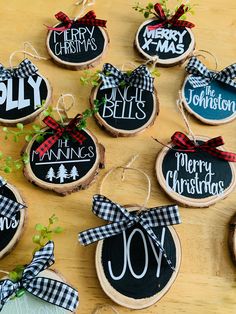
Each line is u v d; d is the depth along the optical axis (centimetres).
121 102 39
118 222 32
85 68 41
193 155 36
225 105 40
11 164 36
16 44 42
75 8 45
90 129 38
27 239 33
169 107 40
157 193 36
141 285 31
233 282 33
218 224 35
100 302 31
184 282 32
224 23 45
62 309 30
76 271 32
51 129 37
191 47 42
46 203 35
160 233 33
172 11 45
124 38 43
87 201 35
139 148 37
